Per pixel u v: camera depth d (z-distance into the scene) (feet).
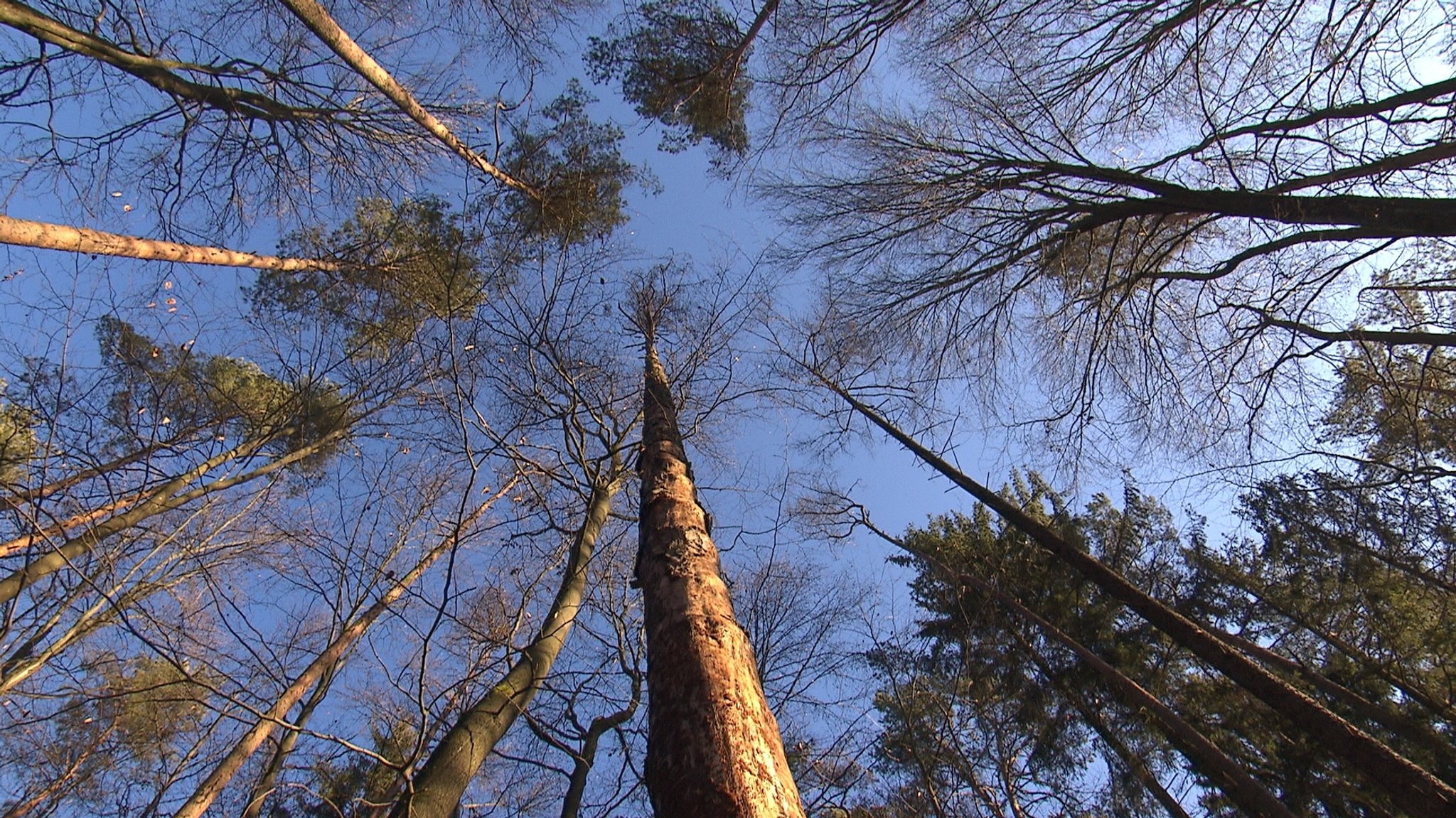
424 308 24.75
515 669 11.86
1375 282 23.07
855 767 16.22
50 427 13.37
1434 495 21.08
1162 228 26.20
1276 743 24.53
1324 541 24.17
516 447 15.97
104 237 16.96
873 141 27.76
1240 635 27.58
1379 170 16.94
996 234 27.99
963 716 19.69
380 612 16.24
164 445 17.47
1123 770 25.80
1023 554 29.66
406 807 8.68
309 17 16.11
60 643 16.57
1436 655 22.91
